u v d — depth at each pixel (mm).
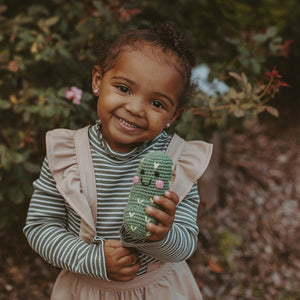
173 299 1134
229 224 2662
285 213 2889
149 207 822
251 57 1921
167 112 953
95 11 1929
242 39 2006
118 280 961
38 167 1795
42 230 1029
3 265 2119
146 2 2213
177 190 1024
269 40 2205
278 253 2533
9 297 1955
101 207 1023
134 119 922
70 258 968
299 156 3594
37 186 1074
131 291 1081
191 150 1097
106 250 944
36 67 2008
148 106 928
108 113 949
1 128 1969
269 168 3357
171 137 1133
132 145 1043
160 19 2334
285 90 4426
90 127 1117
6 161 1694
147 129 942
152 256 989
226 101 1685
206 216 2676
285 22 3143
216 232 2543
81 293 1096
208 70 2104
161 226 839
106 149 1036
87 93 1646
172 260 973
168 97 932
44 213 1058
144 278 1091
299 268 2436
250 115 1665
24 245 2229
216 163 2801
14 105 1777
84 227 1019
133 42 962
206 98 1771
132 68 910
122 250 934
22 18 1891
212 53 2238
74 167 1049
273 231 2707
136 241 916
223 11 2559
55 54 1854
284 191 3115
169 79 921
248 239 2584
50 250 993
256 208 2873
